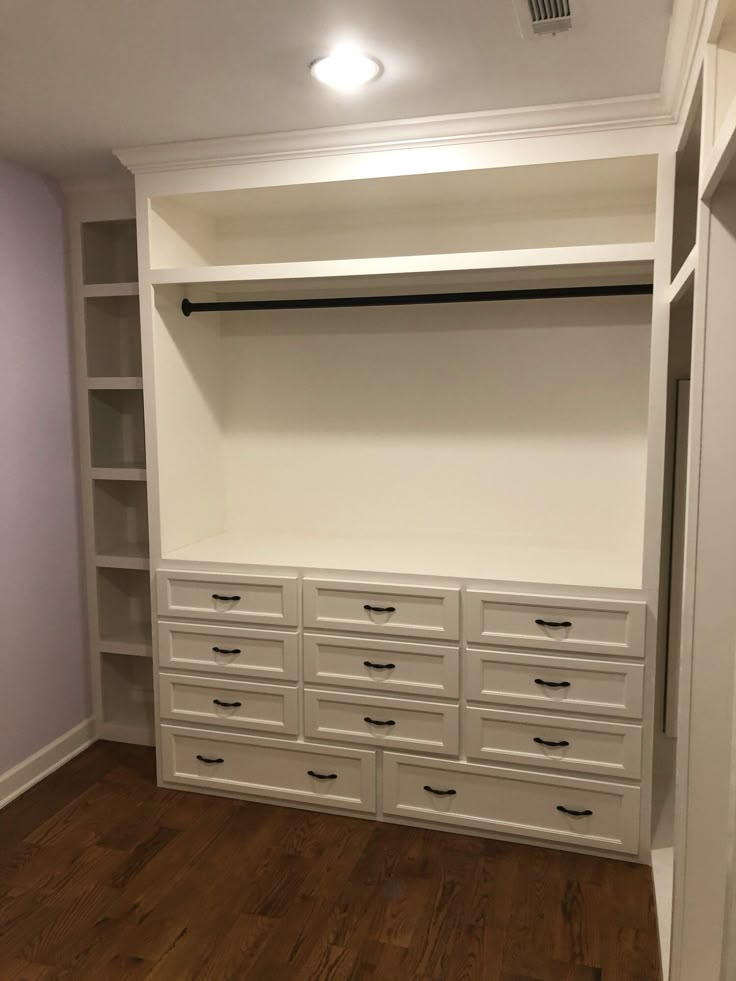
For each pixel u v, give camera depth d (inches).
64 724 122.0
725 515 63.9
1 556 108.2
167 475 111.3
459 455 115.3
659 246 88.4
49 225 115.3
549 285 107.1
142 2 64.2
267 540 119.4
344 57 75.0
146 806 108.5
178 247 112.0
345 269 98.0
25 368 111.5
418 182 99.1
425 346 115.1
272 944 80.9
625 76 79.8
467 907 86.6
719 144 53.0
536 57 75.0
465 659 98.3
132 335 129.4
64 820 104.7
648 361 106.3
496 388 112.7
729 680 64.9
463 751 100.0
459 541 116.5
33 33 69.9
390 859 95.7
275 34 70.1
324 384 120.4
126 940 81.6
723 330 62.7
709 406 63.4
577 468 110.5
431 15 66.5
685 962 68.5
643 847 94.7
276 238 119.0
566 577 96.6
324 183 99.2
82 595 125.3
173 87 82.4
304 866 94.3
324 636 103.3
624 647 92.5
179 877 92.0
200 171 102.8
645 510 91.2
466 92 83.7
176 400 113.0
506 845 99.0
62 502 120.0
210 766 111.1
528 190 103.5
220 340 124.5
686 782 66.7
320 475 122.1
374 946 80.6
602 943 81.0
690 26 64.2
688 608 65.3
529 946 80.6
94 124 93.4
